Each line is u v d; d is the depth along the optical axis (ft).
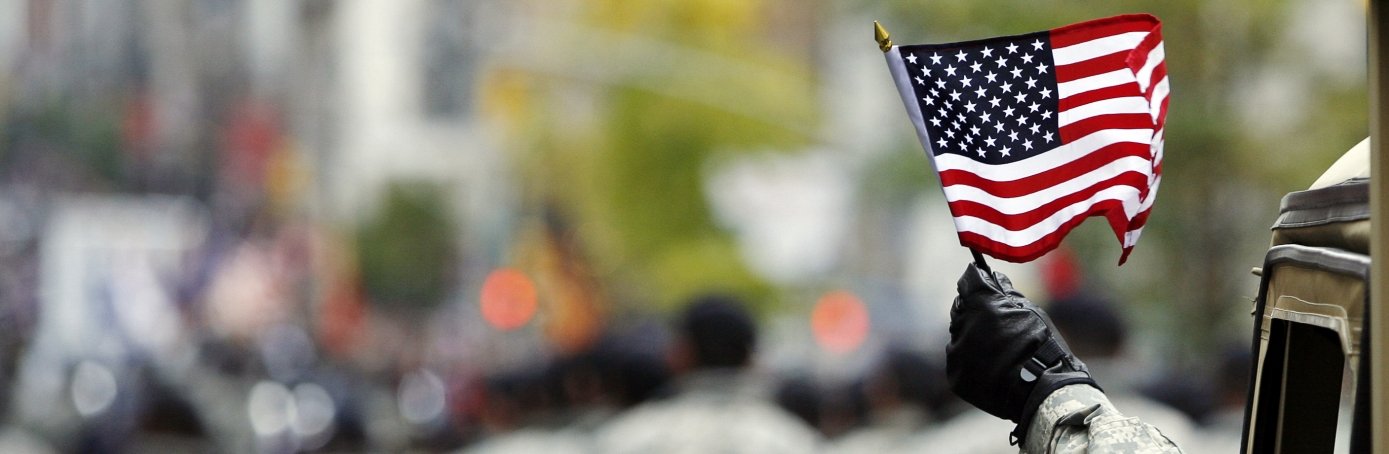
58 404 104.32
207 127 541.34
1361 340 16.06
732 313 49.39
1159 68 21.94
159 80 540.93
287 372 143.13
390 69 545.85
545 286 265.54
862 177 213.25
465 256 429.38
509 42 423.64
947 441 56.95
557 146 335.67
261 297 333.01
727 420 48.80
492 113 428.56
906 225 377.30
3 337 131.34
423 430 121.80
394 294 409.49
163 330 230.07
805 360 121.80
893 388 73.26
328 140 548.31
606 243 287.48
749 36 319.06
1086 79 21.71
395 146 534.37
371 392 176.76
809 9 356.79
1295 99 134.10
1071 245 129.59
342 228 427.33
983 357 19.90
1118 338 50.19
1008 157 21.45
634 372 56.85
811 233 362.74
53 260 232.73
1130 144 21.56
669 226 282.97
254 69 554.46
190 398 95.55
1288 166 131.34
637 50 291.79
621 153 287.48
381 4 548.31
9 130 497.46
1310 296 17.74
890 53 21.59
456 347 287.48
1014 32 133.18
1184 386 60.08
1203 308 131.03
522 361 143.33
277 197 517.96
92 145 499.10
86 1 538.88
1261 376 19.83
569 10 368.89
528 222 321.73
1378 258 15.46
